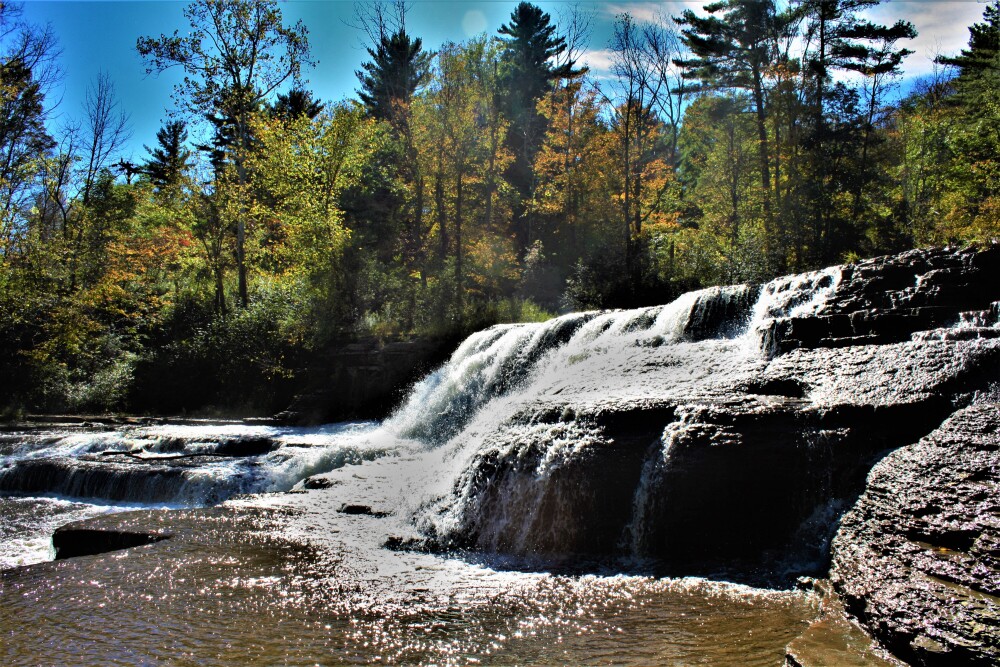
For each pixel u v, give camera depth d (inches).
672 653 193.5
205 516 376.8
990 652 157.5
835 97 1362.0
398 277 1206.9
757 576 261.9
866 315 398.3
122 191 1711.4
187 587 262.5
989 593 176.6
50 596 252.1
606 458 323.9
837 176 1274.6
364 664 193.3
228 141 1414.9
